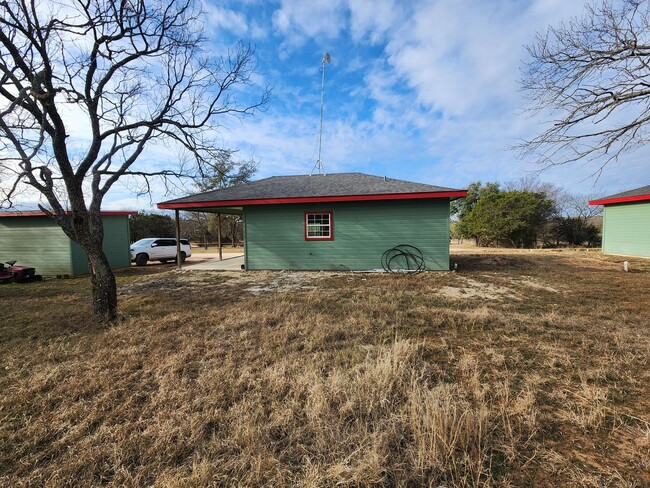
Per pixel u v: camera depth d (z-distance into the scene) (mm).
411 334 4117
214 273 10391
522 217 20984
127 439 2199
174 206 10523
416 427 2141
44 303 6895
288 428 2271
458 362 3289
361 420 2270
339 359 3354
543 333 4051
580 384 2785
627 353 3316
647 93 4531
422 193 9156
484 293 6559
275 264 10750
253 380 2928
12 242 12234
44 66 4426
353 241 10203
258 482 1792
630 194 13633
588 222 22266
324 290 7168
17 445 2203
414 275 8953
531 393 2527
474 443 2033
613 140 5035
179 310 5688
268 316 4984
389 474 1817
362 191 9805
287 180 13156
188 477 1818
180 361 3410
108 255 13164
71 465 1968
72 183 4934
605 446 2029
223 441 2135
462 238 27234
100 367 3361
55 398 2771
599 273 8969
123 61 5207
